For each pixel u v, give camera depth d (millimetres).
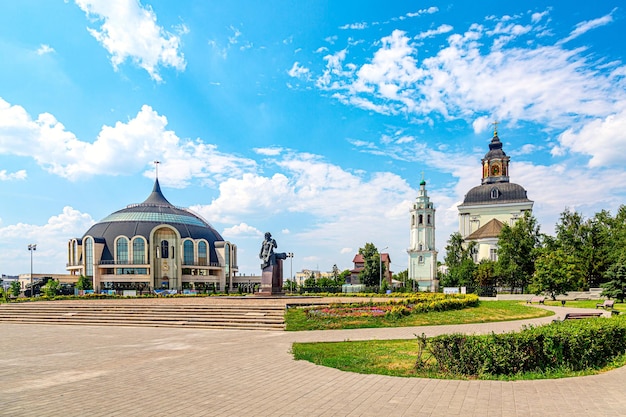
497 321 25109
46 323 27188
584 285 53875
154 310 27828
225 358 14148
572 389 9680
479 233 88438
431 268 93875
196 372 11992
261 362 13375
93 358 14414
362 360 13141
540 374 10969
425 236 95562
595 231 59156
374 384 10406
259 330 21891
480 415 7984
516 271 63031
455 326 22516
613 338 12891
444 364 11477
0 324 27609
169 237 100750
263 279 40125
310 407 8633
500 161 98188
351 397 9312
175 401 9141
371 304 27125
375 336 18781
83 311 29641
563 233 61344
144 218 104188
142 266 96500
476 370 11180
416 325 22625
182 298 42656
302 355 14211
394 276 121750
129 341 18594
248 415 8164
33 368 12773
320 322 22578
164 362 13555
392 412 8234
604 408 8289
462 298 33625
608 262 54219
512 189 91875
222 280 108375
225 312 26094
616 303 39562
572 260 47875
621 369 11688
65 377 11500
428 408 8438
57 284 76875
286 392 9797
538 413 8039
